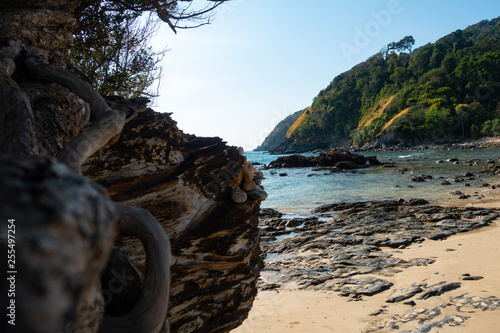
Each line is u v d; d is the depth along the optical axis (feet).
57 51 10.60
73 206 1.95
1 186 1.82
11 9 9.62
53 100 9.23
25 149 5.30
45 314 1.73
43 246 1.71
